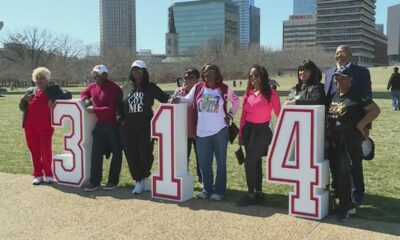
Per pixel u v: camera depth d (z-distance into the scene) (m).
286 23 158.38
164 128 6.07
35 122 6.96
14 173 7.84
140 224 5.16
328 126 5.32
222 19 141.00
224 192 6.14
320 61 105.31
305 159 5.25
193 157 9.38
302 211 5.30
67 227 5.11
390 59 153.38
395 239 4.57
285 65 104.69
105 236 4.81
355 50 136.25
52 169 7.12
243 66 101.31
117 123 6.59
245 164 5.80
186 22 145.88
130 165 6.42
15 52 91.06
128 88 6.32
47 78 7.01
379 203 5.81
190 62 100.19
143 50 139.25
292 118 5.30
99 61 95.44
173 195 6.08
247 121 5.79
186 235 4.79
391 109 20.52
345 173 5.12
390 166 8.09
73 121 6.83
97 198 6.26
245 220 5.24
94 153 6.63
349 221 5.13
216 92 5.93
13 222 5.29
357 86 5.32
